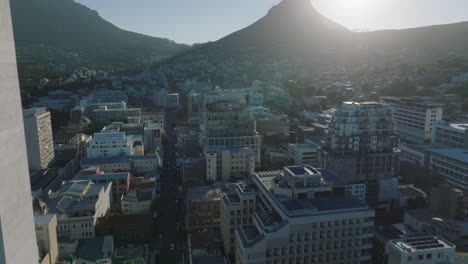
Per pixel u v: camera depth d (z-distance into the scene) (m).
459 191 171.00
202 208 190.88
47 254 135.00
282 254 126.25
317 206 132.12
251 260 123.69
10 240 29.00
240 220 162.88
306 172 145.12
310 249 128.25
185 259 173.25
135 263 150.00
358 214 130.50
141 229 186.50
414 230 171.25
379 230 173.75
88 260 142.00
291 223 124.50
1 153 27.67
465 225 157.88
